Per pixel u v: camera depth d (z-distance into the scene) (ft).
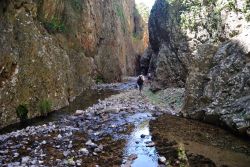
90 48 124.77
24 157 39.04
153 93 100.32
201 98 57.47
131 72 222.07
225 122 48.96
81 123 56.65
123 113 64.08
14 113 58.39
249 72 50.49
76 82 96.43
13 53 59.93
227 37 76.59
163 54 105.40
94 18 132.57
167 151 40.73
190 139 45.39
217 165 35.83
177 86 97.96
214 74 56.90
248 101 46.78
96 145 43.29
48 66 71.82
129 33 230.07
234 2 74.43
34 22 74.79
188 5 96.94
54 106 70.79
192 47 91.45
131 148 42.29
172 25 104.99
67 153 40.63
